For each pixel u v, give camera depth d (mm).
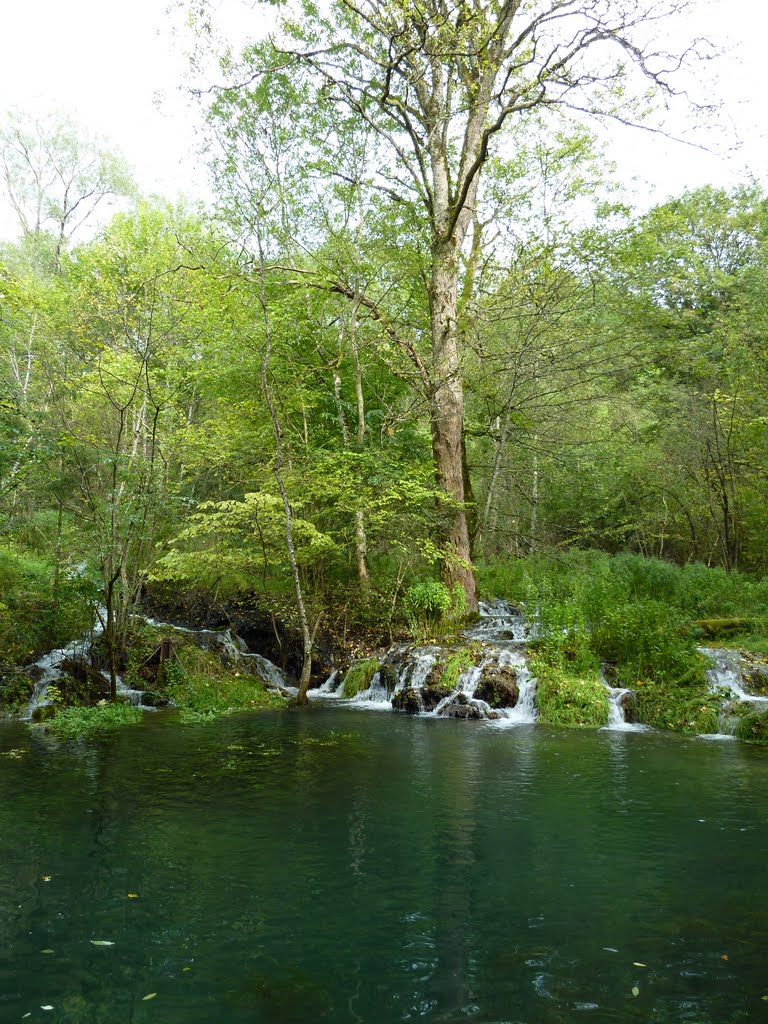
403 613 17391
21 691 12289
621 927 4285
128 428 17578
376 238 17844
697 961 3863
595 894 4781
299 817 6457
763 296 20406
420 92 17047
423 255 16984
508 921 4359
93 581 13273
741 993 3525
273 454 16359
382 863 5328
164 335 14797
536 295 16938
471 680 13242
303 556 15758
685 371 24641
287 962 3840
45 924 4281
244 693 13961
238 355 17000
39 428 12500
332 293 17672
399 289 18125
